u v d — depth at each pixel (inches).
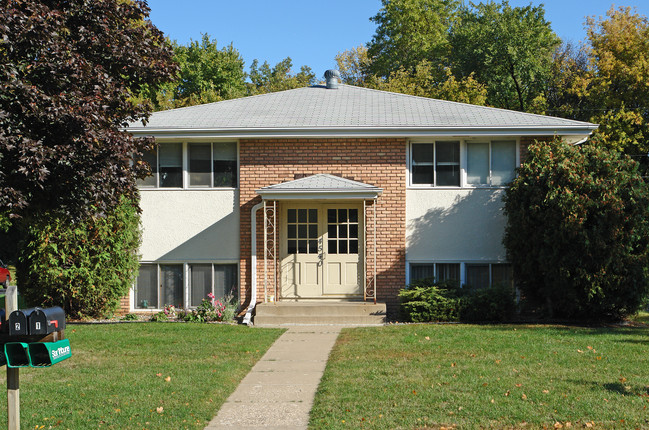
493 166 635.5
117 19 430.3
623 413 278.8
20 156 348.2
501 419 273.7
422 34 1726.1
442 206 636.1
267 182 637.9
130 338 487.5
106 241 588.1
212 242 643.5
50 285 580.7
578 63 1476.4
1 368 393.7
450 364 381.7
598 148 575.2
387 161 634.2
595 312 569.6
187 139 633.0
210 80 1587.1
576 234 535.5
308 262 639.1
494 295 572.7
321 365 401.4
